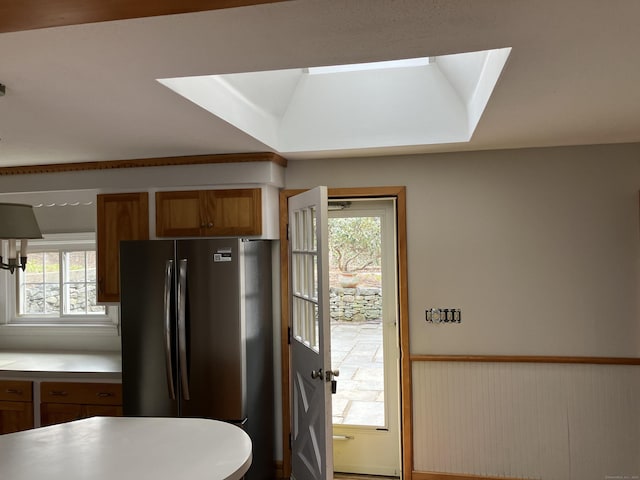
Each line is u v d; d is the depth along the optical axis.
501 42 1.75
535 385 3.75
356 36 1.67
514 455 3.76
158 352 3.54
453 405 3.84
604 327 3.70
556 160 3.76
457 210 3.88
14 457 2.01
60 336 4.65
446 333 3.87
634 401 3.64
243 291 3.50
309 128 3.69
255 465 3.66
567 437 3.71
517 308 3.80
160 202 3.84
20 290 4.80
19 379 3.89
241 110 2.96
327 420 3.12
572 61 1.94
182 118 2.63
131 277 3.58
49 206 4.72
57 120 2.62
